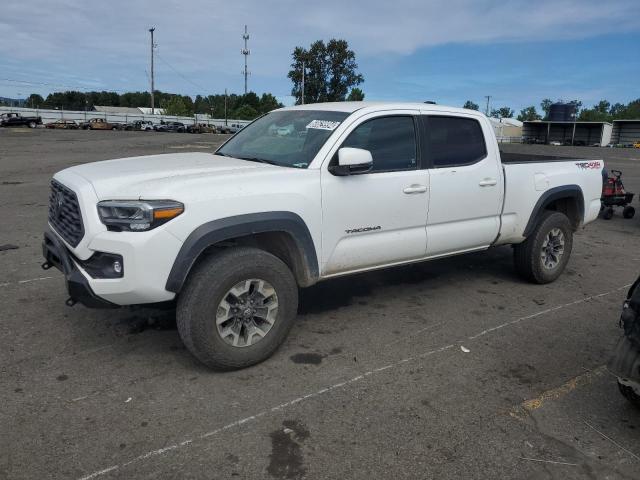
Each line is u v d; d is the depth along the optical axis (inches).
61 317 182.2
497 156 209.5
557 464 115.3
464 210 197.5
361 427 125.5
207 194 139.0
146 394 136.0
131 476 106.3
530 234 227.6
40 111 2982.3
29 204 400.5
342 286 227.8
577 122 2600.9
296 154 168.1
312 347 167.0
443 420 129.6
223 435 120.5
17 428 120.3
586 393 144.8
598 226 402.9
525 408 136.4
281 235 157.0
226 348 144.4
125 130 2556.6
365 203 168.9
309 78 2827.3
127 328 174.7
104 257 135.5
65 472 106.8
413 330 182.7
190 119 3437.5
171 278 134.6
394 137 179.8
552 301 216.8
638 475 112.7
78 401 131.9
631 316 122.6
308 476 108.5
